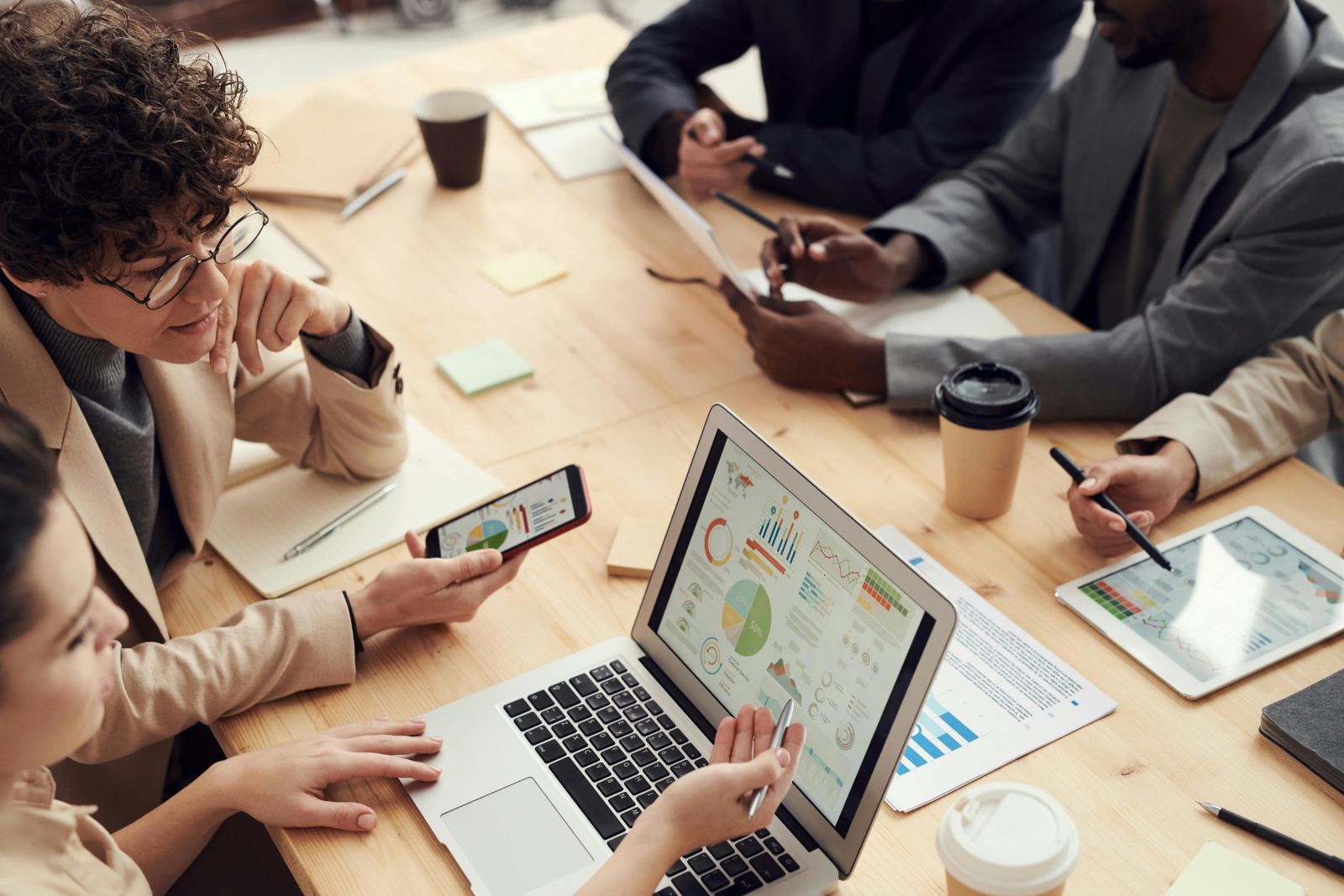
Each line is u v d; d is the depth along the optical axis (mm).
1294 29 1589
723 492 1060
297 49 4391
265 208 1979
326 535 1315
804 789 960
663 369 1605
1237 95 1653
